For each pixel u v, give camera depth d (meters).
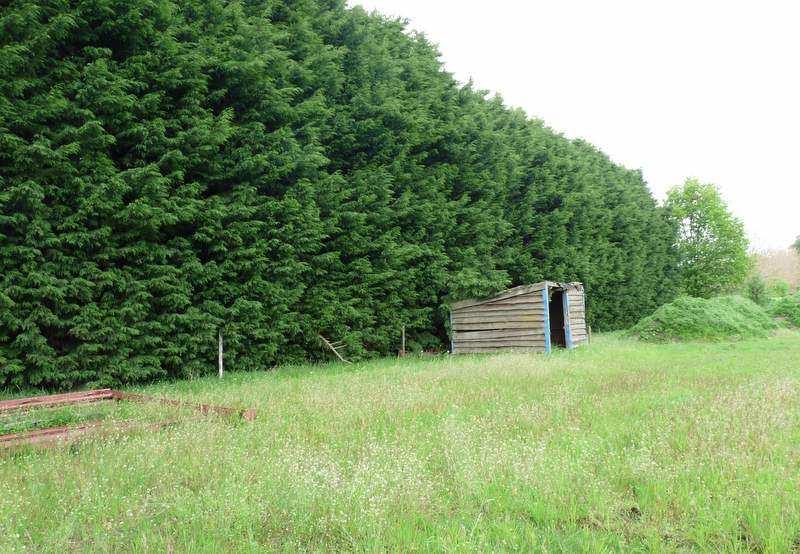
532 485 4.59
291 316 13.55
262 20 13.35
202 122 11.64
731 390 8.93
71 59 10.32
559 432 6.36
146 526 3.94
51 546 3.64
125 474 4.91
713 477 4.62
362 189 15.45
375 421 7.13
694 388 9.47
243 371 12.88
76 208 10.16
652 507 4.23
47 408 8.12
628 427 6.51
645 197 34.91
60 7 9.83
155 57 11.10
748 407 7.39
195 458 5.32
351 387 9.89
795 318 26.70
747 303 24.33
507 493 4.51
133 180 10.55
